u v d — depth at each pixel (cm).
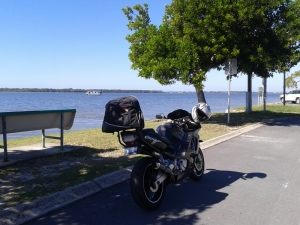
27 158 741
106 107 496
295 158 865
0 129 694
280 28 1499
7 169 675
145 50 1559
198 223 461
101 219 469
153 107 3356
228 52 1393
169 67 1375
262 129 1395
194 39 1400
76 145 923
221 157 871
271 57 1476
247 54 1471
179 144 572
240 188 617
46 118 794
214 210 509
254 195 579
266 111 2294
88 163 743
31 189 557
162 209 512
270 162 820
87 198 550
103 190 591
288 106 3022
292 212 503
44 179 614
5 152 704
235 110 2547
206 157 869
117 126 475
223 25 1352
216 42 1373
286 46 1477
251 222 465
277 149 981
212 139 1103
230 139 1145
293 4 1520
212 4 1382
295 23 1481
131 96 501
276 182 655
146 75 1493
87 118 2170
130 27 1775
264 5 1413
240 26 1442
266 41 1436
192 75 1445
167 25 1502
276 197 569
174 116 599
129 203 532
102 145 946
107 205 522
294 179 676
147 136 490
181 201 548
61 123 830
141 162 495
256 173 720
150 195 514
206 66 1492
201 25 1376
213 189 612
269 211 506
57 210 498
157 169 506
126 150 479
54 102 4569
